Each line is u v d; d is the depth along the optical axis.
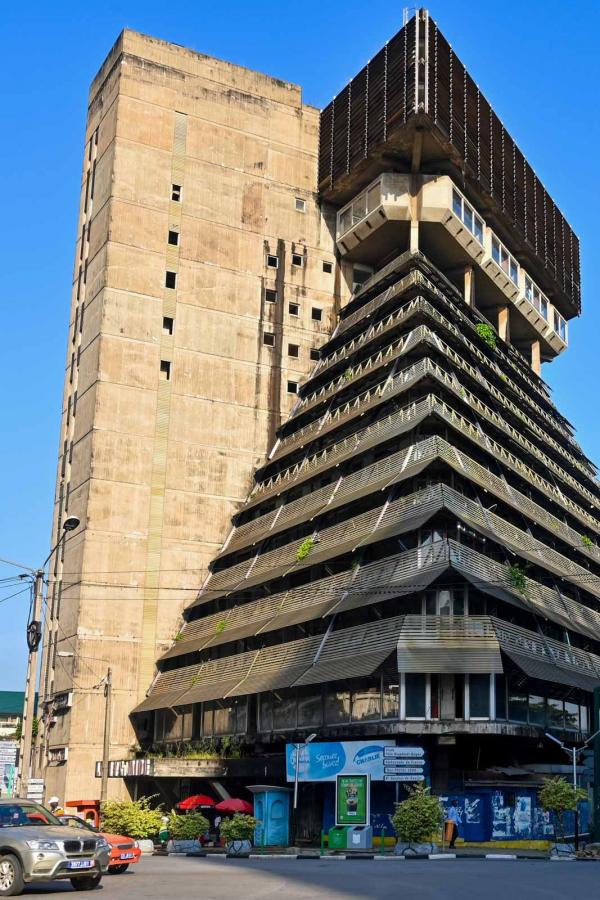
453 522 43.56
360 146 68.06
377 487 46.50
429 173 66.06
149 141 69.06
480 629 39.88
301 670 43.78
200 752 51.22
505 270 71.69
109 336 64.00
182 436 64.50
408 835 32.34
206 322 67.38
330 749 38.34
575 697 47.31
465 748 43.81
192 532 63.19
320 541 50.47
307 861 29.91
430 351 52.88
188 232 68.62
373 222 66.81
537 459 59.88
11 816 20.08
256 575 55.12
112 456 62.06
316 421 61.47
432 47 62.97
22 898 17.00
